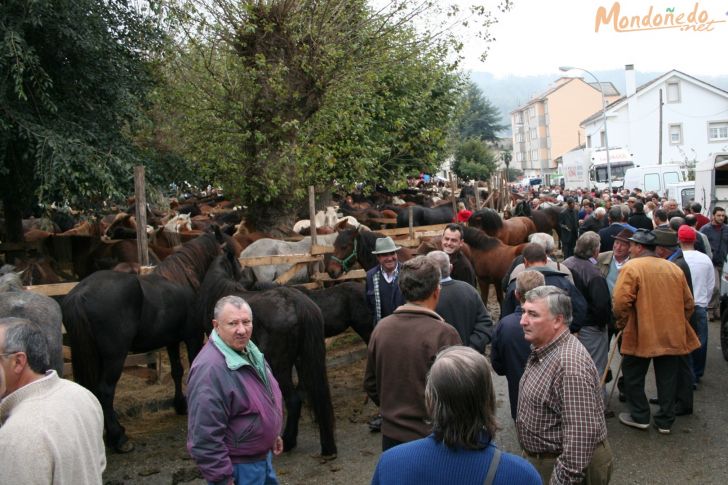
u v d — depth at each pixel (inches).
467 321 178.4
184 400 269.6
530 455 134.1
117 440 227.0
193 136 482.0
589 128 2018.9
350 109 506.3
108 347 221.0
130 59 404.2
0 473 92.7
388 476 87.7
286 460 220.7
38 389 101.7
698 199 562.6
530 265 206.7
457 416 87.4
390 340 141.3
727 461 211.2
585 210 691.4
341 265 293.6
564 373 125.8
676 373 232.4
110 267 384.5
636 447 224.4
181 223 488.1
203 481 208.1
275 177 464.4
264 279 353.7
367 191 629.9
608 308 231.3
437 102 696.4
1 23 300.5
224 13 459.8
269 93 454.6
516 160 3634.4
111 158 342.6
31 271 306.8
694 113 1839.3
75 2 336.8
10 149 343.6
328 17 460.1
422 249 329.7
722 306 327.3
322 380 213.3
